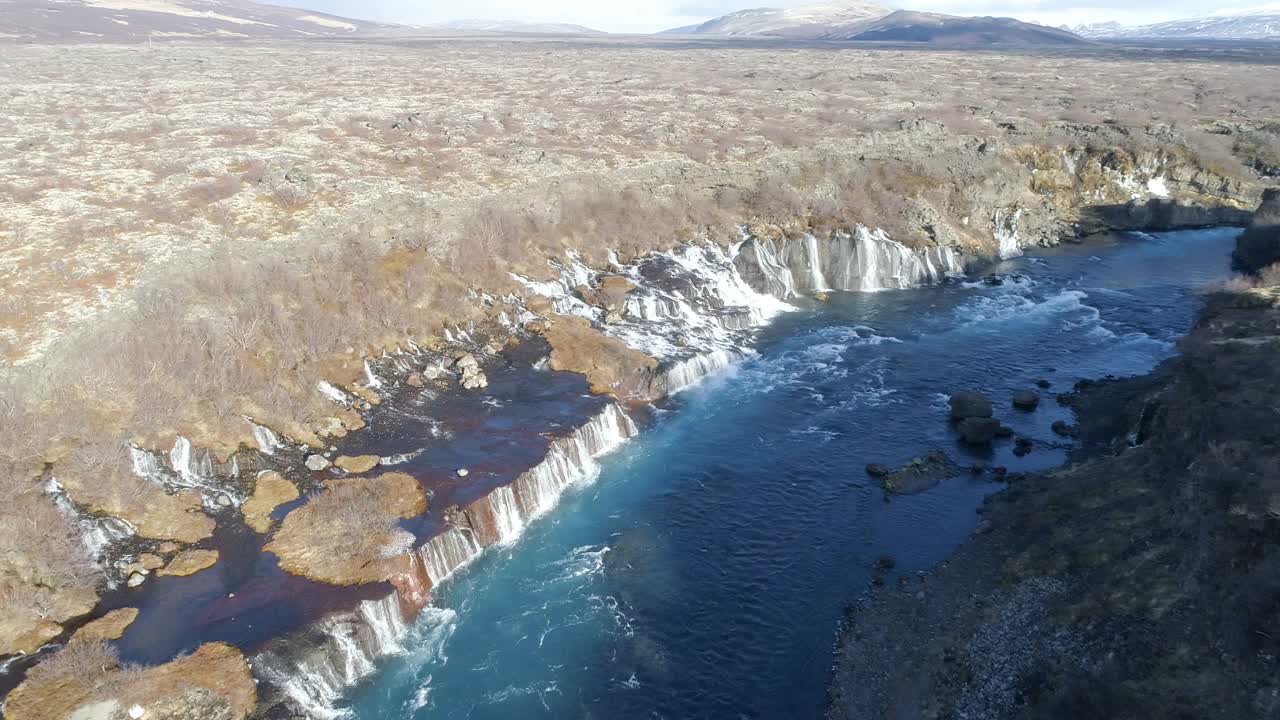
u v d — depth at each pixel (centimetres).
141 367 4569
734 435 5428
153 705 2991
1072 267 8619
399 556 3816
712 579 4053
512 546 4294
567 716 3294
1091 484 4256
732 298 7481
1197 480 3647
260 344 5184
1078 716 2870
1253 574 3014
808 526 4447
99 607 3466
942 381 6106
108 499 3897
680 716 3284
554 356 6034
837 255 8094
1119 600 3316
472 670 3506
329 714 3262
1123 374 6041
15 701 2927
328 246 6378
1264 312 5606
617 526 4484
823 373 6303
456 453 4725
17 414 4009
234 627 3381
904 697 3259
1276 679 2642
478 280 6562
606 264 7419
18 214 6431
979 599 3697
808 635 3672
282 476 4416
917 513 4506
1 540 3450
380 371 5488
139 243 6091
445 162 8944
